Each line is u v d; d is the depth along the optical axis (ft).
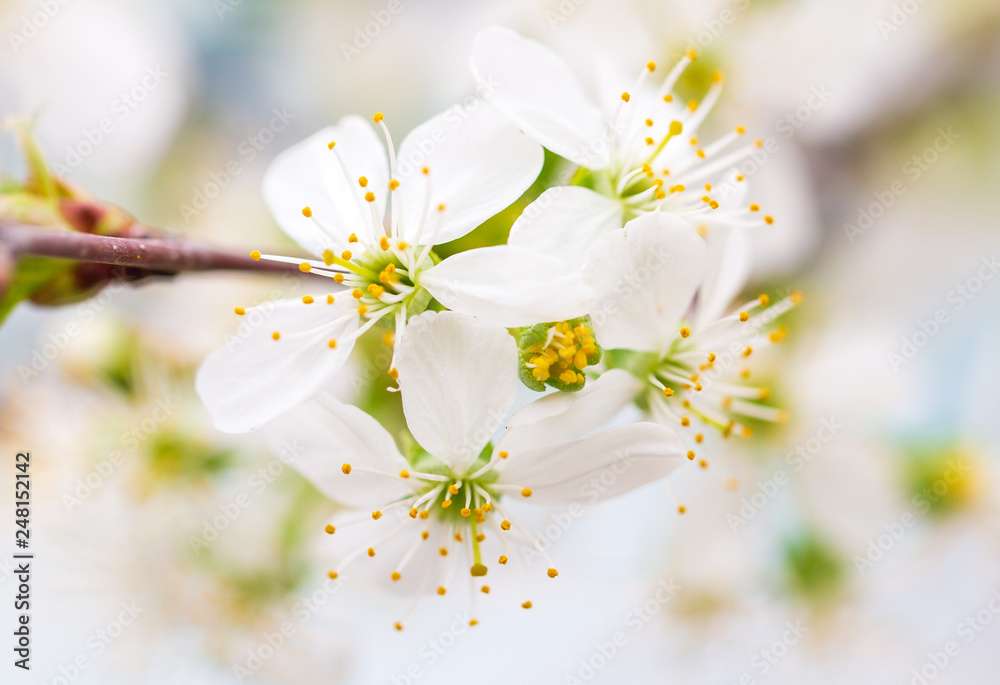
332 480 0.47
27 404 0.56
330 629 0.56
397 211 0.46
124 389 0.55
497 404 0.45
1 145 0.52
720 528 0.58
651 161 0.47
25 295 0.45
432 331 0.44
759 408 0.53
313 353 0.46
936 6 0.57
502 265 0.44
